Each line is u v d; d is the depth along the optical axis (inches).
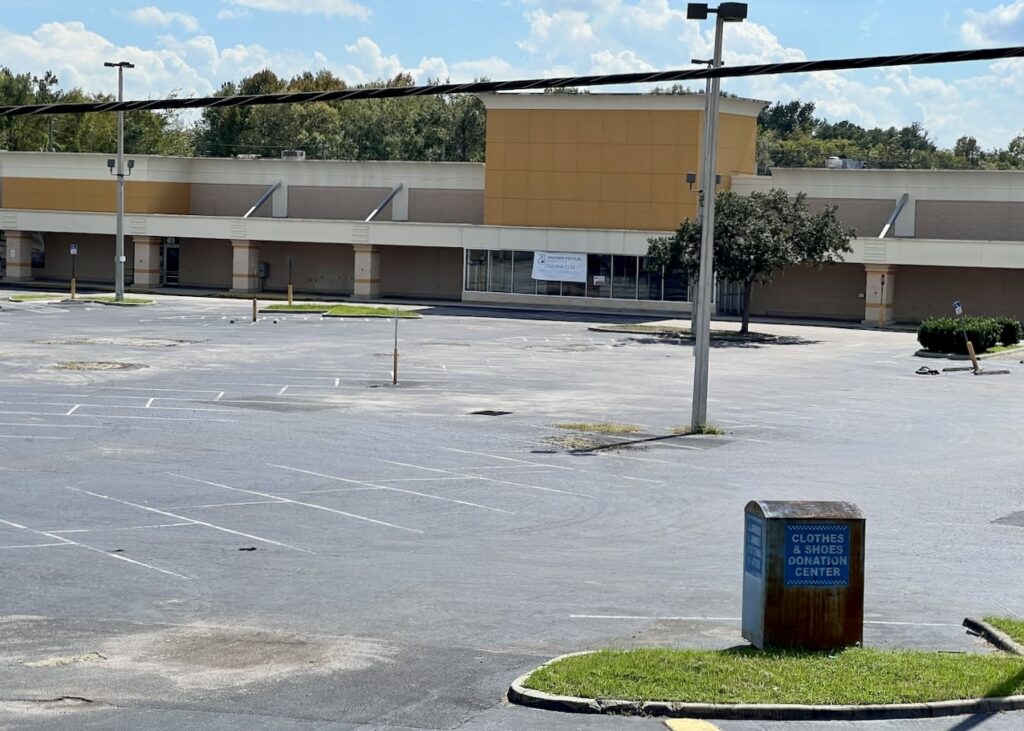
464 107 5310.0
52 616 598.9
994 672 496.1
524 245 3122.5
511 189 3161.9
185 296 3265.3
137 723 450.0
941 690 474.9
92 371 1636.3
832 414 1412.4
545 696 471.8
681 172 3004.4
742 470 1050.7
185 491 912.3
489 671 518.3
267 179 3535.9
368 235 3265.3
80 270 3715.6
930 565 734.5
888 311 2844.5
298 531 794.8
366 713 464.4
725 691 471.5
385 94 544.4
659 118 3016.7
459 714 463.8
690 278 2571.4
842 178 2994.6
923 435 1270.9
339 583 668.7
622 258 3046.3
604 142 3073.3
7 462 1008.9
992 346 2212.1
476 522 832.9
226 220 3378.4
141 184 3506.4
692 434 1243.2
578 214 3107.8
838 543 529.7
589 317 2864.2
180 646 550.9
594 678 485.1
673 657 513.0
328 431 1200.2
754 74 510.0
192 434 1164.5
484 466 1041.5
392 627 586.2
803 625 529.0
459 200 3353.8
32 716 456.1
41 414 1262.3
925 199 2925.7
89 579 669.3
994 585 689.0
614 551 757.9
